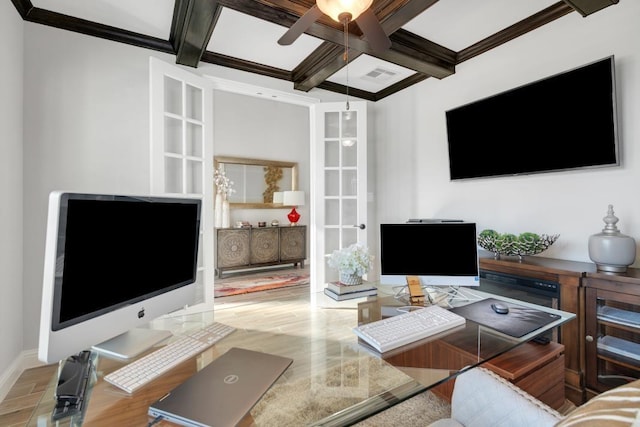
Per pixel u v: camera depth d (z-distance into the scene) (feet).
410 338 3.82
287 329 4.50
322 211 11.55
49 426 2.48
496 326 4.20
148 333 4.07
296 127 19.97
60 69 7.54
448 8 7.36
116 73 8.21
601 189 6.84
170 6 7.32
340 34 7.56
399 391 3.14
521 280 6.77
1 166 6.06
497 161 8.58
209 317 5.00
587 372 5.82
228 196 17.54
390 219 12.32
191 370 3.22
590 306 5.78
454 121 9.61
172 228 4.34
